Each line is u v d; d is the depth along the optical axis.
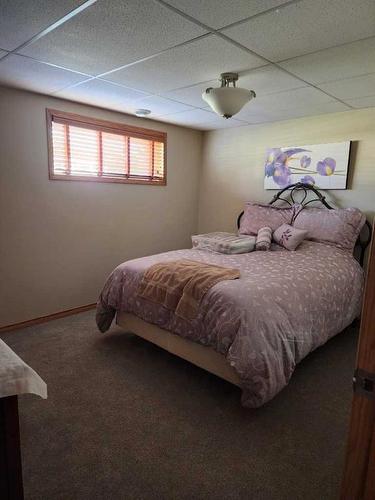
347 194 3.46
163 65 2.30
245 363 1.84
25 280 3.18
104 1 1.54
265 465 1.63
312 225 3.39
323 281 2.55
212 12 1.62
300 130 3.73
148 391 2.21
